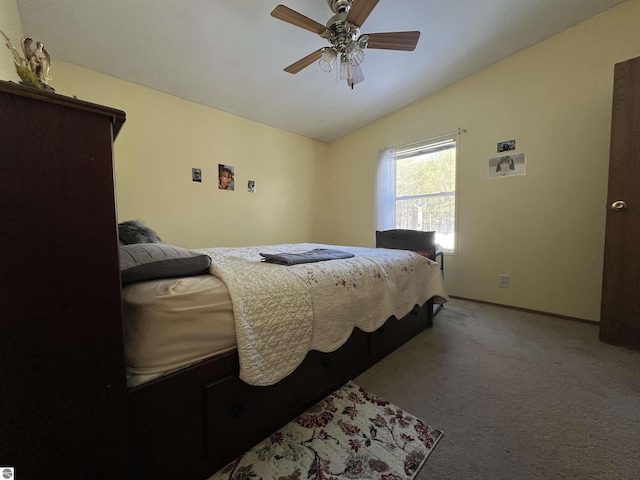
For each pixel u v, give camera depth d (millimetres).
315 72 2576
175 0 1702
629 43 1997
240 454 966
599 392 1322
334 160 4344
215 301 875
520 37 2320
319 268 1324
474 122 2834
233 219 3268
